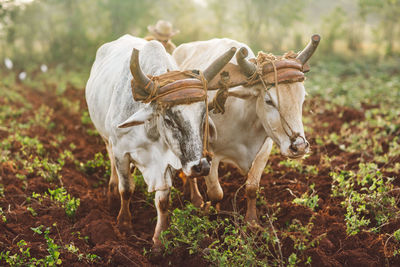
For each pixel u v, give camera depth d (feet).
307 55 12.26
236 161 14.53
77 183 17.65
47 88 40.22
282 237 12.88
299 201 14.87
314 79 40.63
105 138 15.93
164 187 12.75
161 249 12.79
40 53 60.54
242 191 16.75
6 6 37.88
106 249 12.54
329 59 55.06
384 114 28.43
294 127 11.71
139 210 15.85
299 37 59.98
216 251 11.52
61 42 59.77
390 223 13.96
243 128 13.66
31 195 16.12
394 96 32.42
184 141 10.74
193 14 64.13
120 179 13.84
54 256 11.38
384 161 19.39
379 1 56.80
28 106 30.89
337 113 28.99
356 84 38.32
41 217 14.16
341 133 23.85
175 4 61.21
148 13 60.03
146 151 12.66
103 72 15.57
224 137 13.89
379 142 22.52
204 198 16.78
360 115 27.84
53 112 29.99
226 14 63.87
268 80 11.82
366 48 62.80
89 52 58.03
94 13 61.16
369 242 13.10
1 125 25.59
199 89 10.72
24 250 12.00
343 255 12.42
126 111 12.48
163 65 12.59
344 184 15.92
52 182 17.39
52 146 21.47
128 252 12.35
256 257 11.86
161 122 11.27
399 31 61.62
